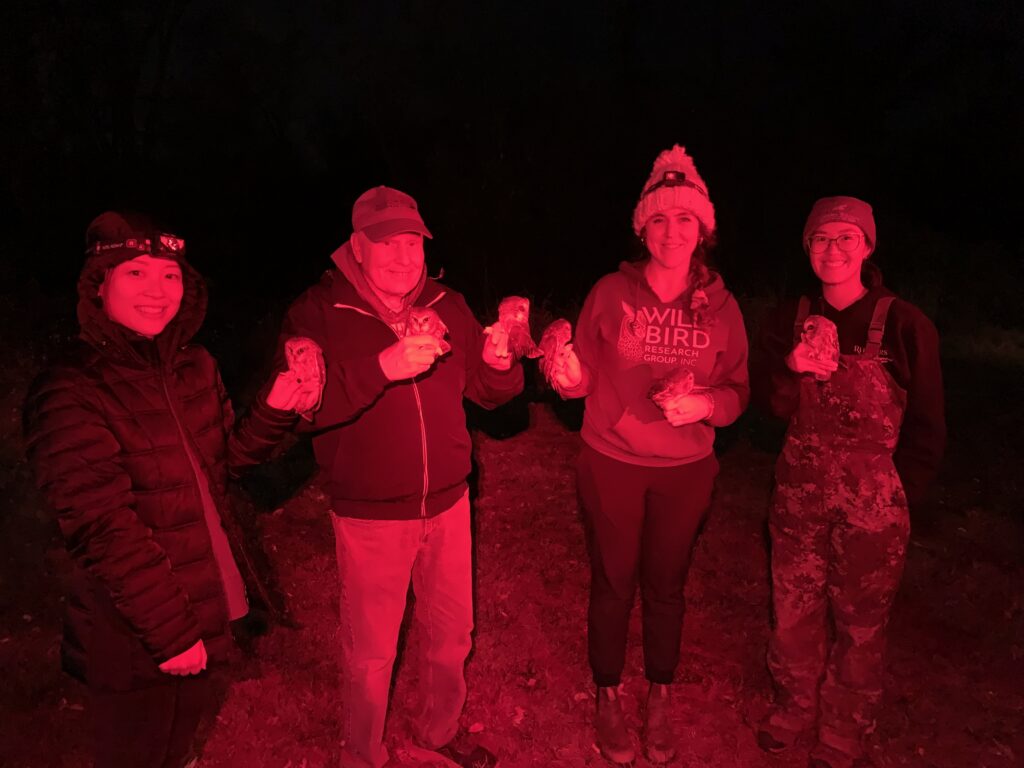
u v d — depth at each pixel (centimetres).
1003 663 389
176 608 210
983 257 1620
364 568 259
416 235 244
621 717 319
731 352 287
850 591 291
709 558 486
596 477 290
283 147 1786
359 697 272
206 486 230
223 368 855
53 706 336
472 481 330
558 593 441
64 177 1477
